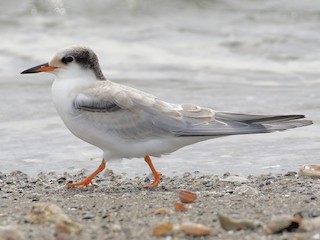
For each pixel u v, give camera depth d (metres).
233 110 17.22
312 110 17.14
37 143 15.03
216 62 23.52
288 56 24.27
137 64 23.11
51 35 26.77
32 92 19.59
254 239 8.29
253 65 23.16
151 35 27.06
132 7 30.34
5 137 15.46
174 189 11.46
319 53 24.58
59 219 9.10
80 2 30.55
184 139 11.12
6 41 25.75
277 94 18.95
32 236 8.56
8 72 22.08
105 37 26.64
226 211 9.72
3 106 18.00
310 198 10.42
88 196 10.91
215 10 30.64
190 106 11.38
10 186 11.80
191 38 26.61
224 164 13.42
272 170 12.91
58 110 11.38
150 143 11.14
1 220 9.48
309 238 8.14
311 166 12.37
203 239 8.38
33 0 30.44
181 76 21.47
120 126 11.06
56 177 12.70
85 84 11.37
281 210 9.73
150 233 8.66
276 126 10.86
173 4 30.75
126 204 10.30
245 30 27.56
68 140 15.28
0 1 30.34
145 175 12.84
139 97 11.29
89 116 11.12
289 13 30.09
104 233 8.69
